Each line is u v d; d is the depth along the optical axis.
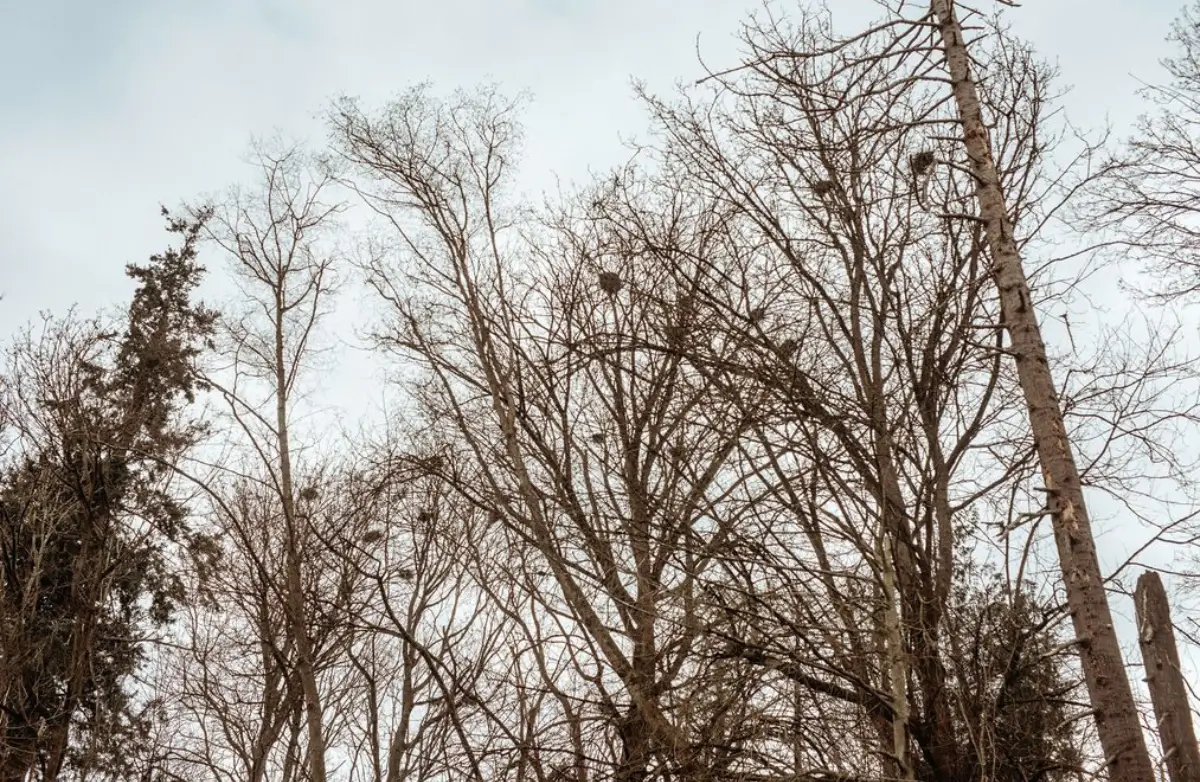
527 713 8.55
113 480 15.00
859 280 8.90
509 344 10.06
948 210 8.55
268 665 12.56
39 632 13.91
